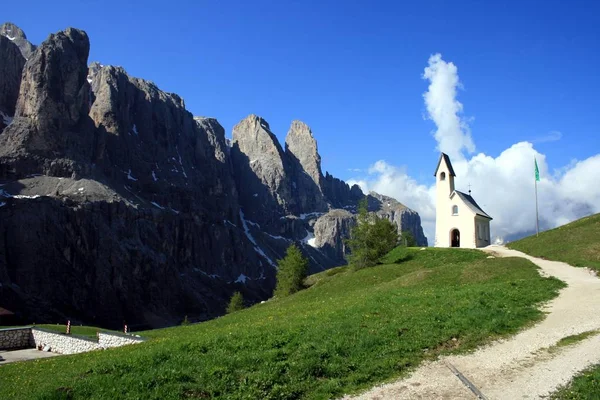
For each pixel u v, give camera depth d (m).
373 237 70.75
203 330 35.50
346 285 58.16
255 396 15.88
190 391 16.30
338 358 18.92
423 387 16.28
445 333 22.25
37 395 16.39
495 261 50.03
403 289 41.25
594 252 50.91
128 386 16.67
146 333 43.62
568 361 18.27
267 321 30.80
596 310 26.78
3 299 170.12
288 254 90.00
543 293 32.22
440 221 89.56
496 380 16.70
